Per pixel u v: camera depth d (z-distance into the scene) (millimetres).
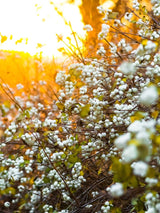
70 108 2342
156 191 1401
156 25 2775
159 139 1101
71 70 2406
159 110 1882
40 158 2314
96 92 2383
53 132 2352
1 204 2545
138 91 2242
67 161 2217
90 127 2486
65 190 2381
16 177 2275
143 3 3279
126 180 1235
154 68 1993
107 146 2273
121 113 2100
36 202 2357
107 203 1865
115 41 3555
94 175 2545
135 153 964
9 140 2389
